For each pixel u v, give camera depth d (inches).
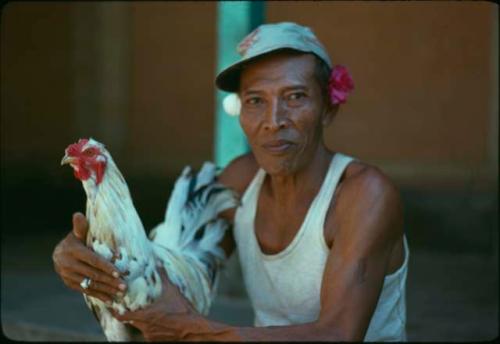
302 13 314.2
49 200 303.9
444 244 239.1
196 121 354.0
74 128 362.0
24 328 150.6
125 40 358.3
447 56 315.6
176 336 77.5
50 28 358.0
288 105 77.6
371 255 74.7
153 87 358.6
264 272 84.7
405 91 323.9
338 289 73.4
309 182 81.3
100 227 76.7
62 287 184.9
